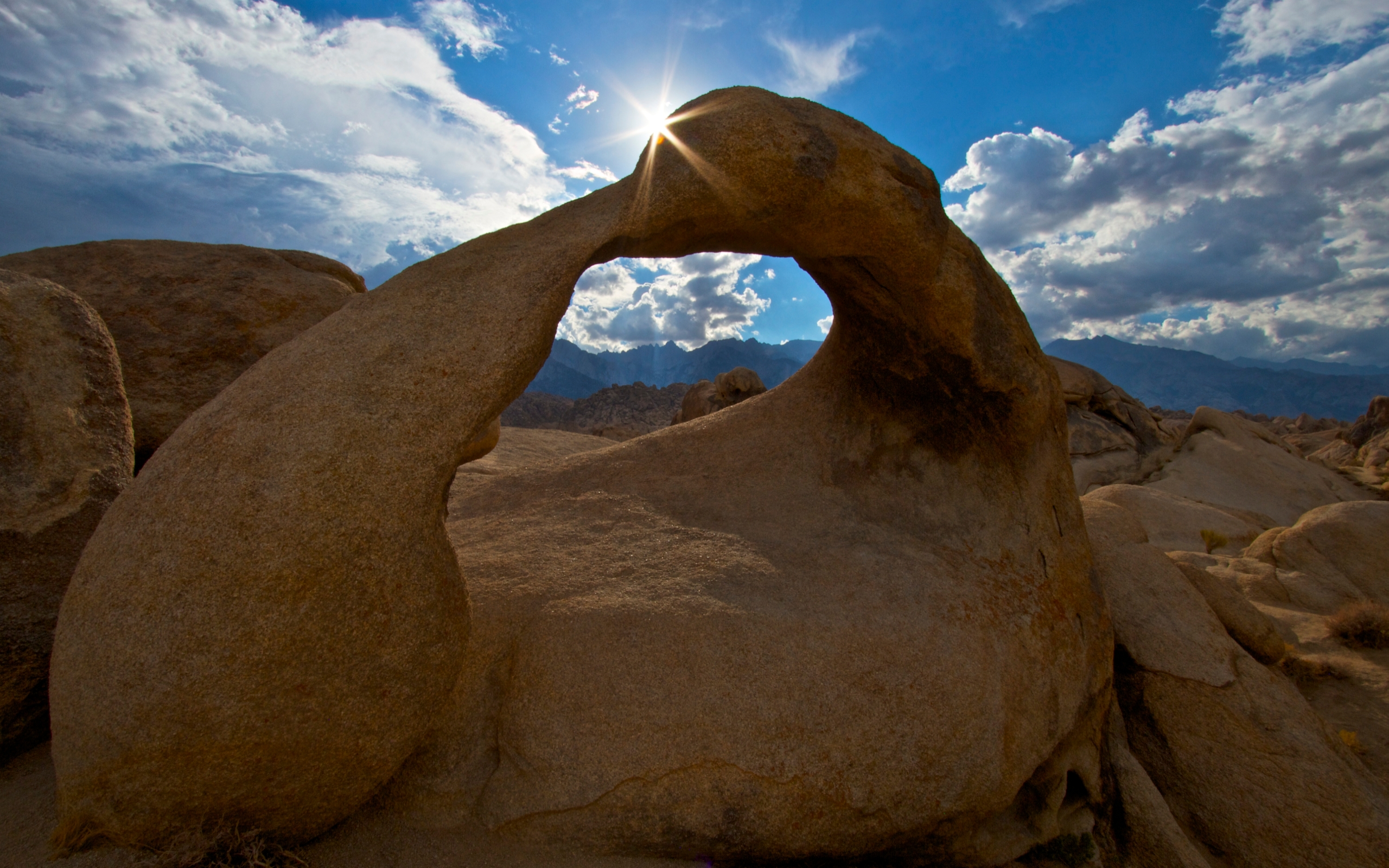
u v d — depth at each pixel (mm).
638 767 2629
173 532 1989
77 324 3148
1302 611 7273
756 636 2953
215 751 1987
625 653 2836
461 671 2531
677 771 2643
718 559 3512
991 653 3316
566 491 4488
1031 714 3369
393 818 2590
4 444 2801
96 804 2031
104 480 2988
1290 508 14109
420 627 2268
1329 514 7992
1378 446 20859
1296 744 4008
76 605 2039
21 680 2594
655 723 2691
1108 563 4941
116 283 4656
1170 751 4207
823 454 4500
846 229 3398
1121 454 15836
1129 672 4504
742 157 2980
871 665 2992
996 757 3119
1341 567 7551
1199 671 4324
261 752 2041
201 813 2098
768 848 2736
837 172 3209
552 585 3232
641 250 3098
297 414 2156
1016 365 3945
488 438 2752
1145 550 5051
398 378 2297
